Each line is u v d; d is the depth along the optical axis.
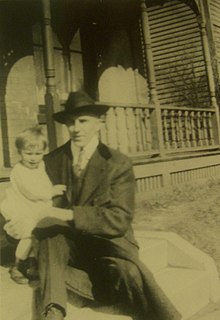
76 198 3.48
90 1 9.44
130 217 3.27
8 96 7.88
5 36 7.92
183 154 9.41
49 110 6.02
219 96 11.11
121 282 3.20
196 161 8.89
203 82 11.08
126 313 3.31
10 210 3.56
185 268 4.46
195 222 5.87
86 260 3.37
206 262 4.38
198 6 10.18
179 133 8.95
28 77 8.27
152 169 7.67
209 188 8.39
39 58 8.61
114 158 3.45
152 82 8.07
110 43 10.27
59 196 3.66
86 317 3.29
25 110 8.14
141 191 7.45
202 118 9.70
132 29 10.99
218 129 9.98
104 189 3.39
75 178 3.55
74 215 3.16
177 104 11.46
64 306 2.92
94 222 3.16
